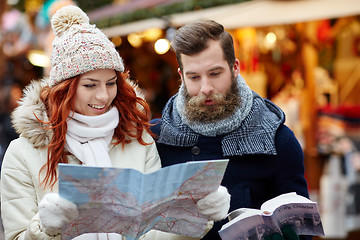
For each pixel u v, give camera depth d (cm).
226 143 231
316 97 643
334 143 629
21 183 208
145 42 719
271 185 237
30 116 209
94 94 210
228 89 227
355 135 625
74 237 191
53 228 180
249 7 510
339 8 443
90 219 189
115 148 227
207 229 206
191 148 240
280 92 643
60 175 172
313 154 636
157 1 650
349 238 538
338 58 633
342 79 634
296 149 234
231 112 230
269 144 227
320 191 593
